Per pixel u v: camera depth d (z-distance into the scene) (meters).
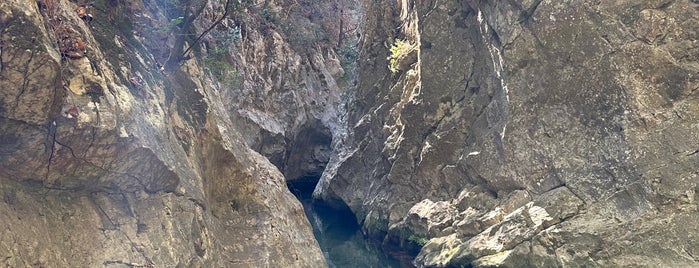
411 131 14.97
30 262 5.14
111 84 6.49
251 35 24.52
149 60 8.83
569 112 11.14
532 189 11.56
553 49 11.23
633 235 9.55
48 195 5.84
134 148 6.28
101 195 6.38
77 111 5.67
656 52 10.25
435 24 14.67
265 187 10.82
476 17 13.70
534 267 10.19
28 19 5.02
